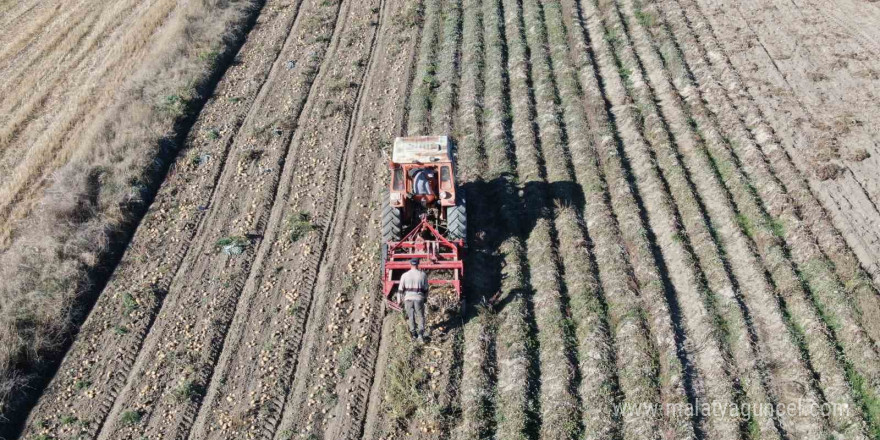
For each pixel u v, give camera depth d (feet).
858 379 31.04
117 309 38.55
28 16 83.97
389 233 38.60
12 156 54.85
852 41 62.54
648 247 39.96
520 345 34.14
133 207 46.73
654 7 69.92
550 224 42.83
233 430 31.27
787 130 50.06
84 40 75.87
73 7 85.61
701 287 36.78
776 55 60.80
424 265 36.01
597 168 47.75
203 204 47.52
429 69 62.44
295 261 41.83
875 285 36.32
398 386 32.65
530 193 45.44
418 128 54.19
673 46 62.69
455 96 58.44
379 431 30.89
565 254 40.47
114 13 81.30
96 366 34.94
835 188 44.16
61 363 35.19
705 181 45.88
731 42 63.57
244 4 78.18
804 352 32.65
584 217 43.70
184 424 31.63
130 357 35.40
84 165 49.37
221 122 57.26
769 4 70.95
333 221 45.32
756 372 31.55
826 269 36.94
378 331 36.42
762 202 43.42
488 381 32.68
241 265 41.70
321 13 76.64
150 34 73.26
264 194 48.06
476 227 43.21
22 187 50.01
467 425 30.66
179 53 66.69
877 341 32.40
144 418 31.91
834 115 51.80
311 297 39.04
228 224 45.42
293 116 57.26
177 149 53.93
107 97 61.05
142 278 40.88
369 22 73.72
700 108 53.42
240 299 39.11
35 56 72.69
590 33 68.39
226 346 35.94
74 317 37.70
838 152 47.42
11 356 33.91
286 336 36.29
